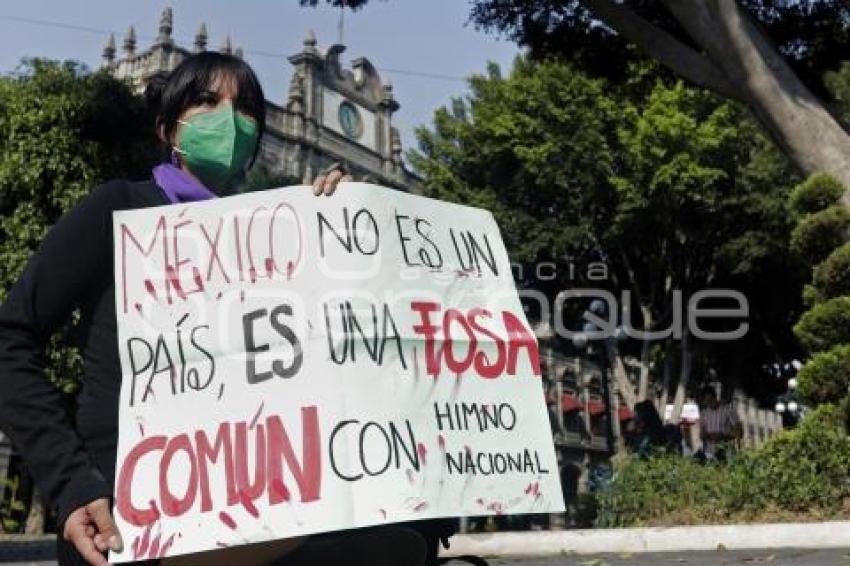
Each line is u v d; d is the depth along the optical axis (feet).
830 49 39.45
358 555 5.59
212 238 5.89
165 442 5.50
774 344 80.43
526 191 72.69
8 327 5.32
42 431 5.14
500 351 6.29
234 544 5.33
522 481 6.03
